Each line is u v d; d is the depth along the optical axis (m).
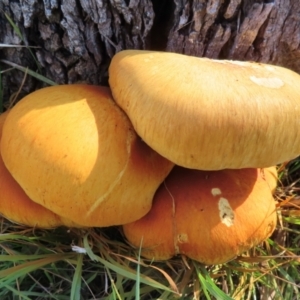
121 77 0.28
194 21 0.32
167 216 0.30
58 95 0.29
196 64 0.27
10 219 0.32
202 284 0.32
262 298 0.36
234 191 0.31
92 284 0.36
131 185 0.28
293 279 0.37
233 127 0.25
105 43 0.34
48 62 0.36
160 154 0.27
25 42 0.35
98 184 0.27
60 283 0.35
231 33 0.32
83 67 0.35
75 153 0.27
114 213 0.28
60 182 0.27
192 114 0.25
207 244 0.30
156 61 0.27
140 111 0.26
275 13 0.31
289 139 0.26
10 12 0.33
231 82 0.26
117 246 0.34
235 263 0.35
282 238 0.38
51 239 0.34
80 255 0.33
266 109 0.25
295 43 0.33
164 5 0.33
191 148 0.25
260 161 0.26
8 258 0.31
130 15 0.32
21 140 0.28
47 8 0.32
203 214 0.30
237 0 0.31
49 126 0.28
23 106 0.29
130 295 0.34
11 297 0.35
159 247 0.31
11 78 0.38
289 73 0.28
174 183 0.31
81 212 0.27
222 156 0.25
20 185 0.28
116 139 0.28
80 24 0.33
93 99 0.29
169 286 0.34
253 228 0.31
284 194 0.39
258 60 0.34
